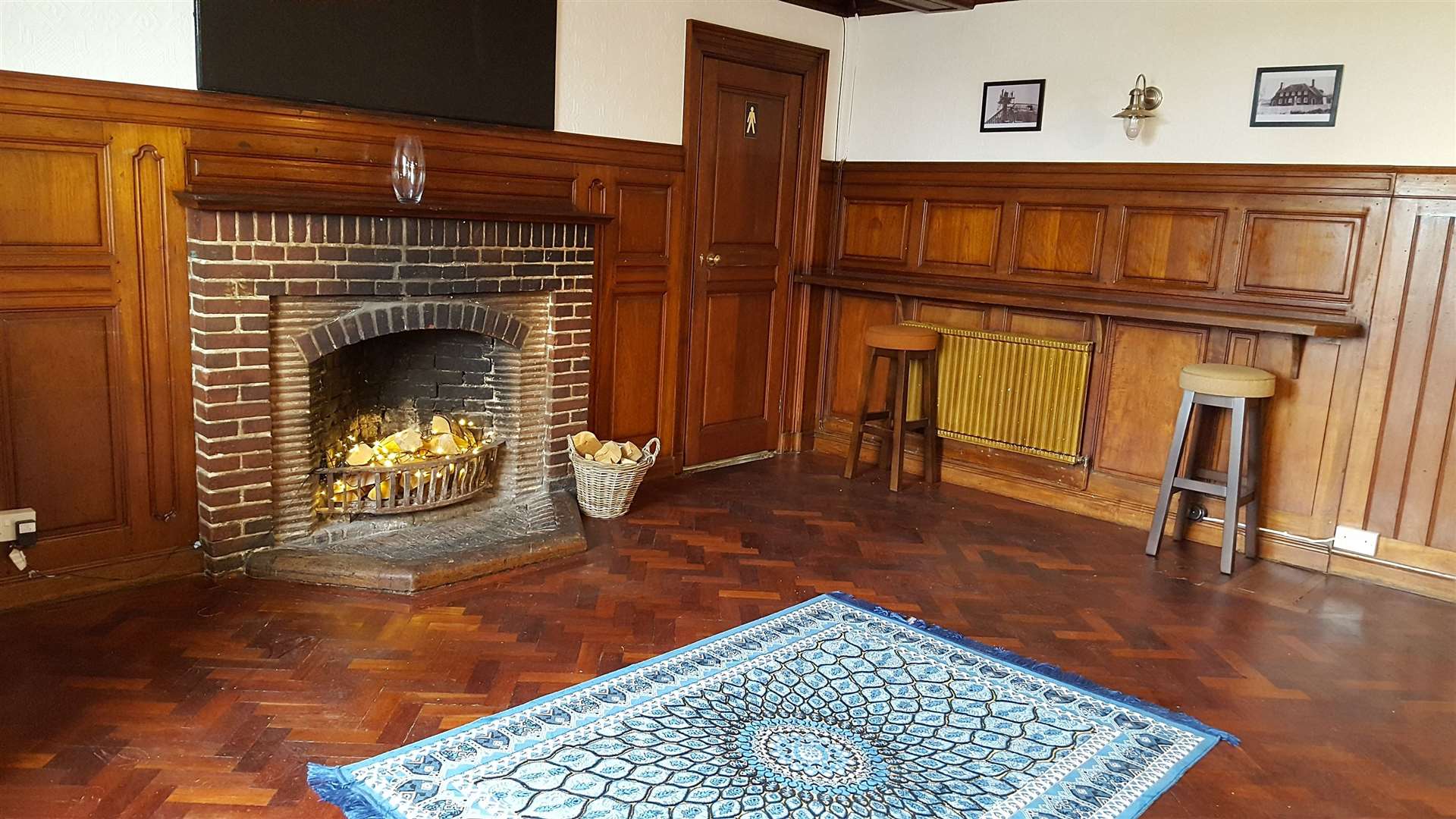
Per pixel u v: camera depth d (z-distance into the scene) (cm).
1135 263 462
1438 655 336
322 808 221
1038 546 430
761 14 499
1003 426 501
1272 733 279
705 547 405
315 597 335
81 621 308
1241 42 424
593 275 443
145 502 335
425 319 382
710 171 496
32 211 297
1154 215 455
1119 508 469
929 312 532
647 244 471
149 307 323
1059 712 283
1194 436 436
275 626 311
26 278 299
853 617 342
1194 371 407
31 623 305
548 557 378
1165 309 424
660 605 344
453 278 383
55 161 298
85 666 279
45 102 293
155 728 249
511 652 302
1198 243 443
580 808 226
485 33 389
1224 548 406
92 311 314
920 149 533
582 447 433
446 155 386
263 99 334
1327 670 321
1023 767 254
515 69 401
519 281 409
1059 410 481
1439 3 377
